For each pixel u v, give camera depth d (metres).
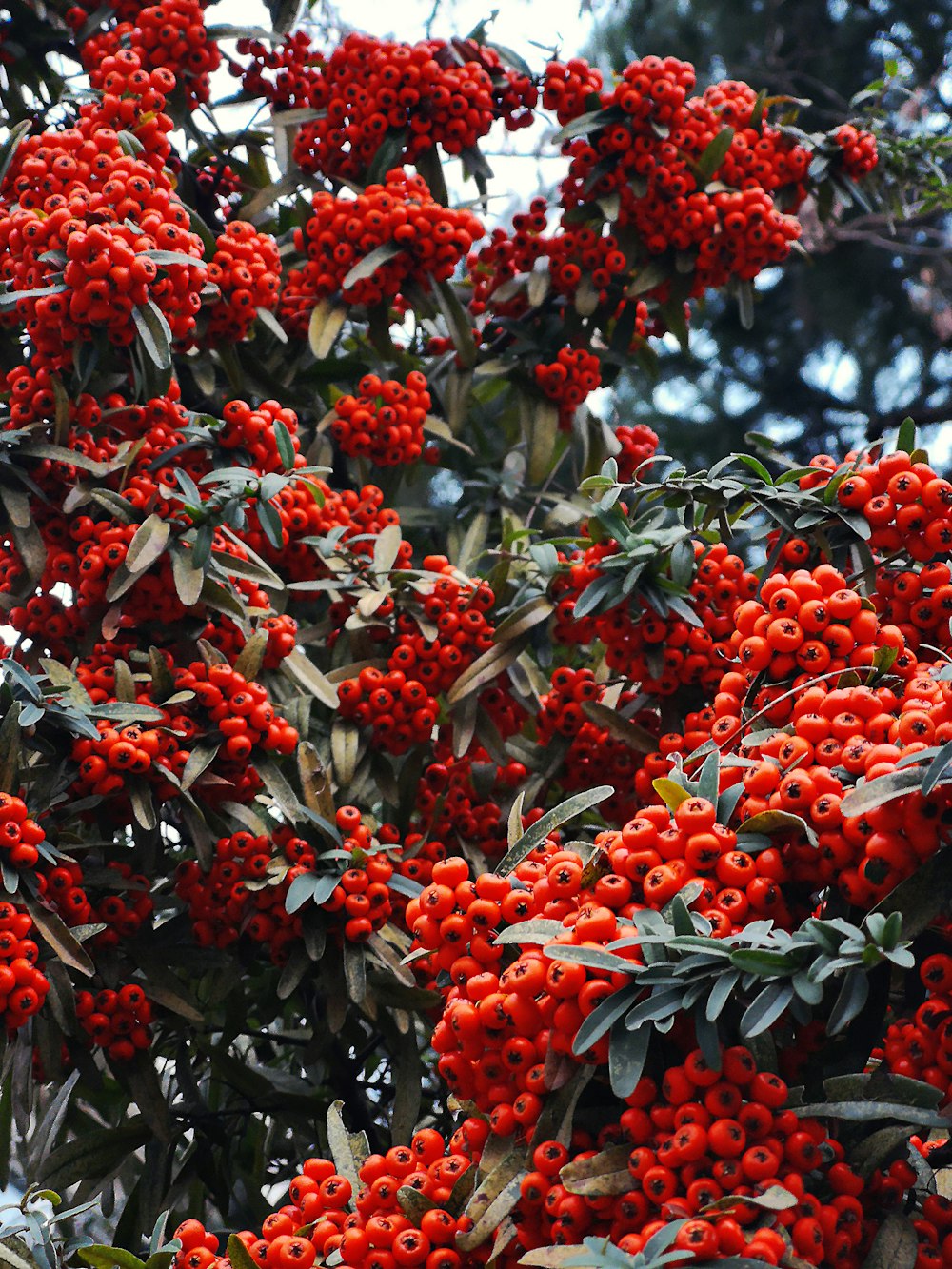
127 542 2.81
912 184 4.47
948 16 7.39
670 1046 1.67
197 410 3.91
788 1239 1.49
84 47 3.90
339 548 3.20
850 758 1.71
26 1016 2.33
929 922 1.60
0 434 2.81
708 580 2.76
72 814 2.79
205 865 2.81
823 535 2.30
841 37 7.63
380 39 3.87
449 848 3.24
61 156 2.89
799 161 3.97
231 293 3.42
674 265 3.96
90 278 2.67
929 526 2.14
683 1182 1.54
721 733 2.02
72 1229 3.31
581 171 3.92
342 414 3.63
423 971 2.99
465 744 3.08
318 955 2.73
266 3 4.16
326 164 4.04
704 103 3.95
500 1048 1.74
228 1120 3.38
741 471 2.57
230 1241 1.82
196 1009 2.91
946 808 1.61
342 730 3.13
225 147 4.27
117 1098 3.40
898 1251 1.56
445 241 3.59
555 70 3.88
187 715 2.85
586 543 2.95
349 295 3.69
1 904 2.36
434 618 3.18
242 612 2.91
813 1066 1.75
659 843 1.74
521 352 4.08
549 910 1.76
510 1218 1.71
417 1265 1.76
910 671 2.02
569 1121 1.65
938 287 7.50
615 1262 1.41
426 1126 3.51
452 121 3.85
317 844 2.88
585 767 3.11
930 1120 1.52
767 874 1.74
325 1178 2.02
